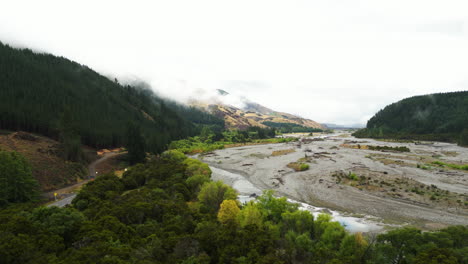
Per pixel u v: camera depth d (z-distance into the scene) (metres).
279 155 135.50
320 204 56.78
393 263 25.62
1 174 44.59
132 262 19.19
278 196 63.41
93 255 19.27
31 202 48.03
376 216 48.75
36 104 116.94
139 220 33.28
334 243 29.03
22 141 80.19
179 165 76.94
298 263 24.20
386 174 81.25
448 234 26.67
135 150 102.06
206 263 21.31
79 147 86.12
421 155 125.44
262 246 24.75
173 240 24.36
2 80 125.75
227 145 193.25
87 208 39.09
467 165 91.94
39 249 20.91
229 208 35.66
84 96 166.88
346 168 93.38
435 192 60.72
